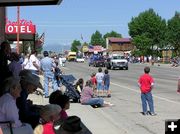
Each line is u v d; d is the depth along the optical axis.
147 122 15.62
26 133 7.70
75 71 59.81
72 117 5.54
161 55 124.19
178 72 58.34
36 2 11.20
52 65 21.95
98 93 25.75
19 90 7.84
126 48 177.75
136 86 32.91
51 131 6.53
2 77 11.26
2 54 11.59
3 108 7.55
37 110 9.94
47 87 21.52
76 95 20.61
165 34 119.19
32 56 22.70
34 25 35.19
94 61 81.44
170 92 27.52
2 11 20.39
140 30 126.62
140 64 103.25
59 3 10.82
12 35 34.91
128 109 19.33
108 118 15.92
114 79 42.16
